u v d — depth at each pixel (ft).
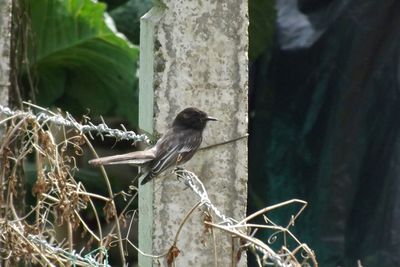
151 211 30.35
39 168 30.58
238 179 30.58
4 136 32.24
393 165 45.34
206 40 30.27
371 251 45.55
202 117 29.99
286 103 47.47
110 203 30.73
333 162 46.19
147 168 29.68
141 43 31.12
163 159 29.37
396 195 45.16
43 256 29.96
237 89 30.50
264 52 47.57
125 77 50.24
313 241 46.42
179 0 30.12
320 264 46.26
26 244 30.58
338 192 46.14
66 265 30.45
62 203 30.32
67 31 48.98
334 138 46.24
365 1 45.88
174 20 30.14
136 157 29.27
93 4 48.60
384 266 45.14
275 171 47.67
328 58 46.39
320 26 46.65
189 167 30.37
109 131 30.96
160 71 30.19
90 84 51.11
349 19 46.01
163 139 29.68
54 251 30.78
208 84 30.37
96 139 51.98
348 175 46.09
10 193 31.19
